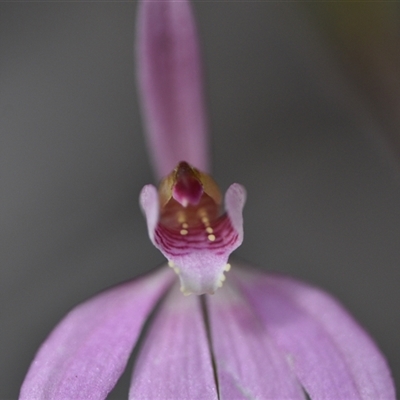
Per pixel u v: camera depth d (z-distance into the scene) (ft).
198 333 0.53
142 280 0.54
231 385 0.52
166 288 0.54
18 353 0.59
